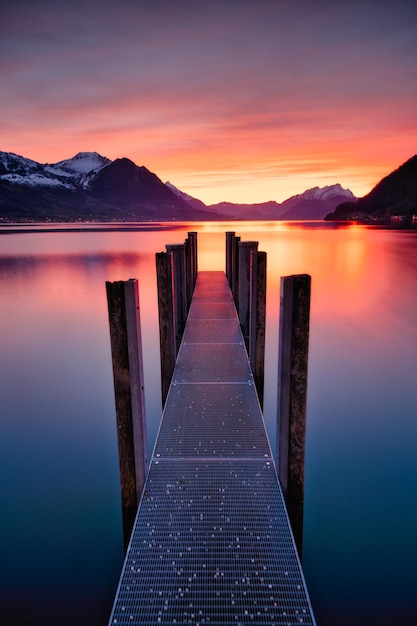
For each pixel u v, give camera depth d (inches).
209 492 136.7
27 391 344.5
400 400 312.7
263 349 235.6
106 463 237.9
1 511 197.3
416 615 141.7
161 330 233.8
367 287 742.5
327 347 430.0
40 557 169.0
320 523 186.5
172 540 119.6
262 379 238.5
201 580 108.5
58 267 1004.6
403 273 888.9
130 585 107.7
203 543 118.5
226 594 105.2
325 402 309.3
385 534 180.5
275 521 125.6
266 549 116.7
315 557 166.7
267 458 152.9
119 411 133.6
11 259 1174.3
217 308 362.6
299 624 98.8
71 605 145.9
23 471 230.5
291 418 133.8
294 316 127.6
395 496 205.8
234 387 209.5
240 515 127.7
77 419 294.5
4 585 154.9
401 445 252.1
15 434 273.4
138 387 131.9
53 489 214.2
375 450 247.0
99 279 844.0
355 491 209.0
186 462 150.9
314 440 256.7
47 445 259.0
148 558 114.4
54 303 657.0
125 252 1360.7
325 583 154.3
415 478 220.1
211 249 1330.0
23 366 401.1
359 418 286.2
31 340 478.3
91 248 1514.5
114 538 178.7
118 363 130.9
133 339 129.5
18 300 676.1
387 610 143.9
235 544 118.2
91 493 209.9
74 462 239.1
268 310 594.9
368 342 445.1
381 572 160.4
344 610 143.9
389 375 359.6
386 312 573.6
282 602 103.4
